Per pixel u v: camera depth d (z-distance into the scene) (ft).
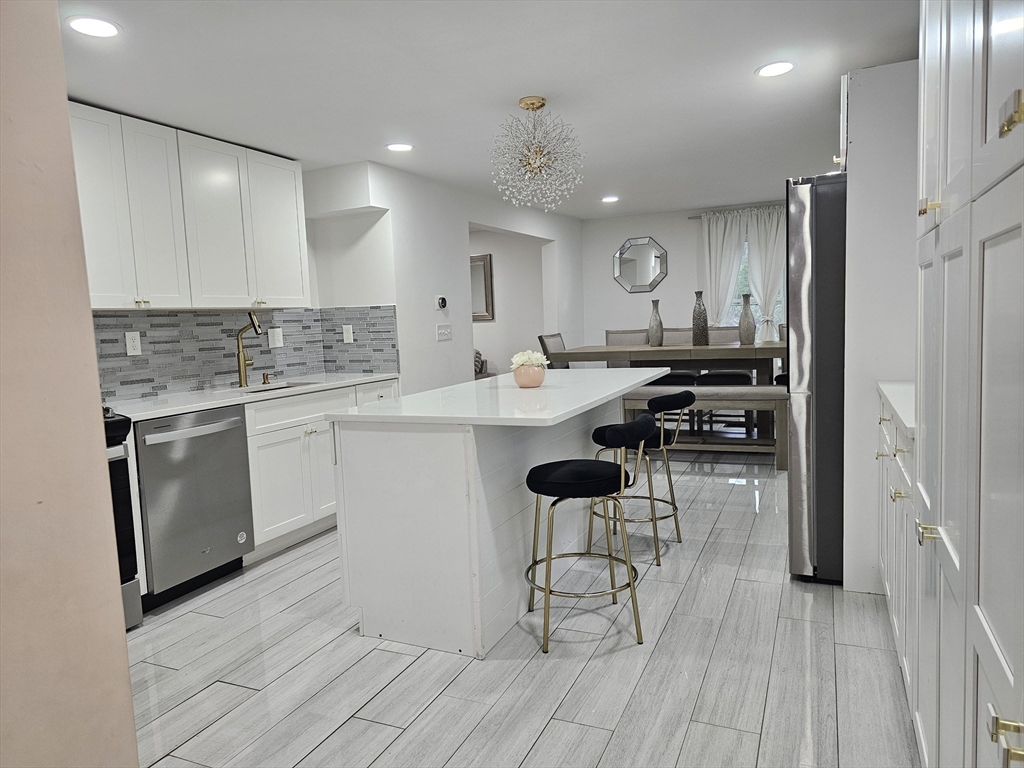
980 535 3.01
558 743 6.50
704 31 8.87
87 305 1.58
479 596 8.18
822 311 9.46
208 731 6.93
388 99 10.96
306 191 15.71
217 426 10.99
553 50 9.30
